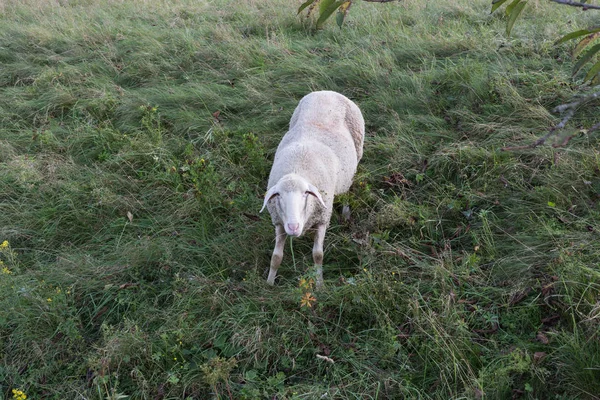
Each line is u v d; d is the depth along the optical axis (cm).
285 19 791
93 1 1010
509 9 158
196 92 616
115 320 385
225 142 532
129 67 705
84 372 341
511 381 302
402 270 380
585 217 397
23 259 445
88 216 471
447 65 608
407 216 430
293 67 641
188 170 504
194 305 375
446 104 561
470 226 423
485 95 545
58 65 734
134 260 414
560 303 334
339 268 405
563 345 306
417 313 338
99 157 543
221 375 318
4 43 814
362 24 743
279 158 407
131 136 571
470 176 467
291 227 341
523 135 480
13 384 343
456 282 371
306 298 347
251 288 385
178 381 329
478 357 320
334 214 446
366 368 323
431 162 482
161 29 816
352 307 358
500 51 615
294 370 336
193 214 463
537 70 570
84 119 607
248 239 428
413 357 331
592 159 436
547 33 625
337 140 428
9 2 1004
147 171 520
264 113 582
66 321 370
